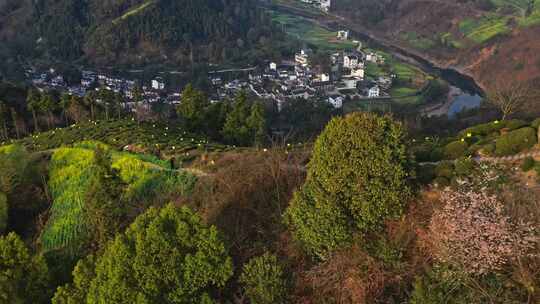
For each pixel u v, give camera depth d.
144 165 47.72
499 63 158.75
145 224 25.34
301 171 35.25
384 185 25.58
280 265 25.19
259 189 34.22
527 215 23.17
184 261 23.81
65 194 47.75
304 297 24.84
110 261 23.83
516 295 21.50
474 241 21.78
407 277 24.05
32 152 58.44
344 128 26.28
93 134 60.59
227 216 33.09
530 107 84.25
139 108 107.69
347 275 24.62
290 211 27.88
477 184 25.78
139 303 22.27
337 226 25.30
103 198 36.28
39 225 45.25
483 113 99.19
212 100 135.50
